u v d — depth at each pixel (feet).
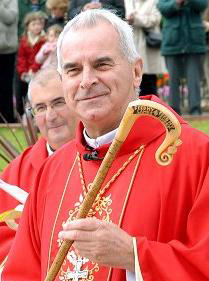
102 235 13.48
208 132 42.83
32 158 20.45
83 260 14.82
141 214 14.47
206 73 54.34
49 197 15.88
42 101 19.90
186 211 14.38
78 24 14.74
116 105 14.67
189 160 14.52
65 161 16.08
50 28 45.03
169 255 13.91
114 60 14.53
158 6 46.34
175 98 47.65
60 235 13.58
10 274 16.12
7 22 50.14
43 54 45.57
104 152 15.26
